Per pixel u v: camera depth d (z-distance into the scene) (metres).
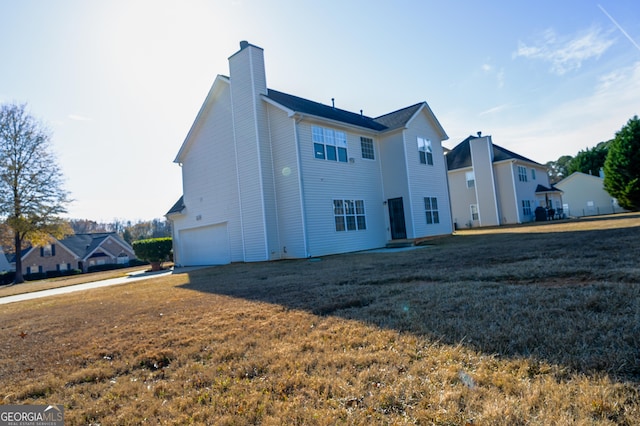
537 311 3.84
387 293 5.67
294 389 2.79
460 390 2.44
